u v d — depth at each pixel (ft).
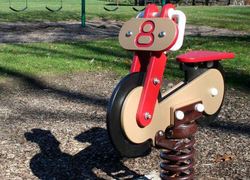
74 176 9.19
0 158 10.09
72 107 14.35
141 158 9.98
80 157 10.17
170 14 6.38
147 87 6.34
